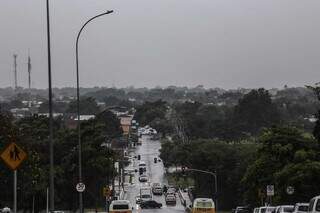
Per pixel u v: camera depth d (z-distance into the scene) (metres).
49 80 40.28
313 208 30.25
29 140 79.94
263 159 65.50
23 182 65.56
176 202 138.88
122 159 160.75
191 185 169.25
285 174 60.00
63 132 88.94
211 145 131.38
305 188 59.06
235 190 125.50
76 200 86.94
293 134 65.00
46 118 93.88
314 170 58.81
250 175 66.56
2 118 60.22
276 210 44.97
